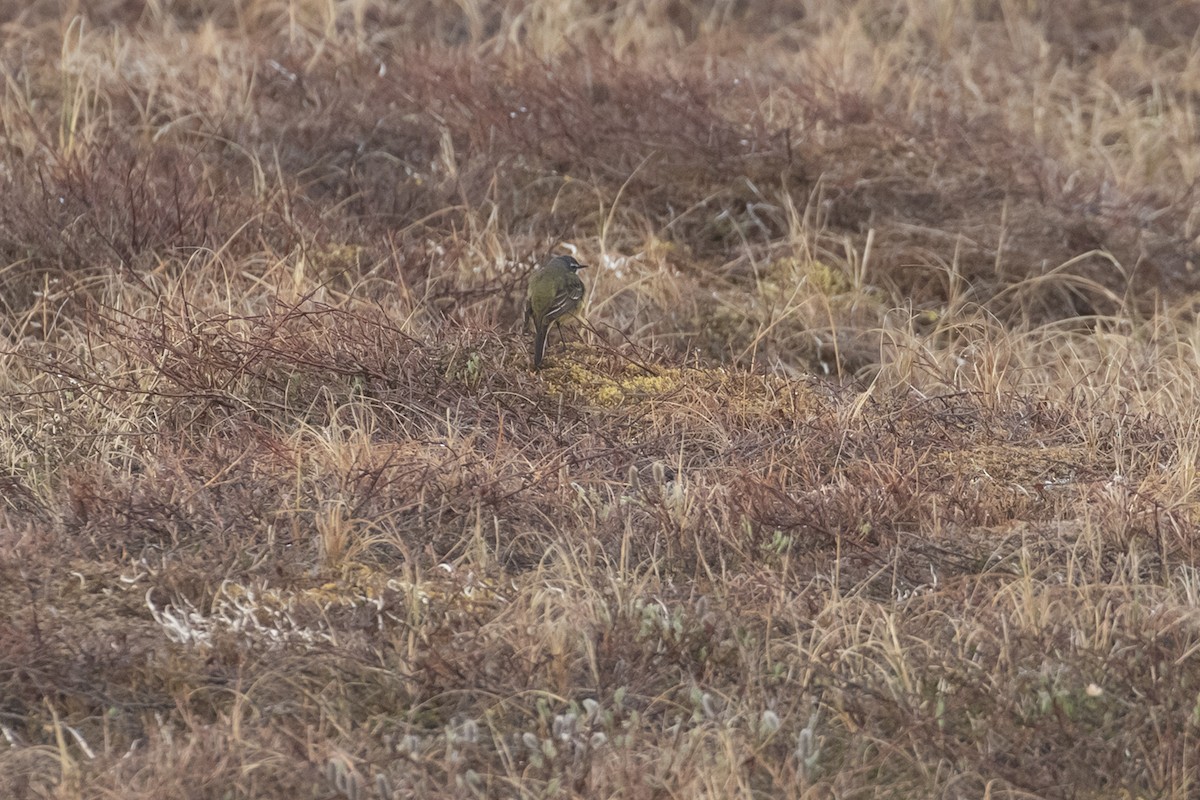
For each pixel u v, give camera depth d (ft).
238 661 53.57
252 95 117.50
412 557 61.57
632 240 105.09
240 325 82.33
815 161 112.88
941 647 55.11
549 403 78.23
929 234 107.04
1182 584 59.82
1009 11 151.84
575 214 106.63
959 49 143.95
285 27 135.23
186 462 68.08
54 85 116.67
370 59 127.13
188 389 74.79
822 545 63.93
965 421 79.05
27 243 91.76
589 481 68.23
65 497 65.21
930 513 66.08
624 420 76.59
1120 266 103.50
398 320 84.43
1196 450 72.69
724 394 80.23
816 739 50.29
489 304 90.27
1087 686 51.62
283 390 76.69
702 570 61.82
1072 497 68.64
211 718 51.13
